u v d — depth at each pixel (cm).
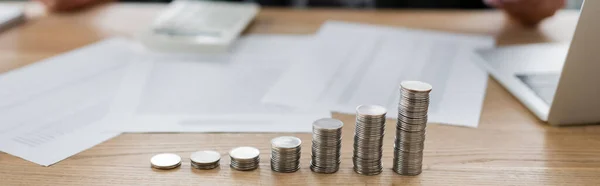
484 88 69
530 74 71
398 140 48
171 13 97
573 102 58
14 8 100
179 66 76
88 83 69
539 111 60
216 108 62
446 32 93
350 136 56
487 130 57
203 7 102
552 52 80
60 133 55
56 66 75
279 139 50
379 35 90
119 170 49
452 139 55
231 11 100
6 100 64
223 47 82
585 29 54
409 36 90
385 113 47
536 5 93
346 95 66
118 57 80
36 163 50
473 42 87
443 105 63
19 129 56
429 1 146
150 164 50
